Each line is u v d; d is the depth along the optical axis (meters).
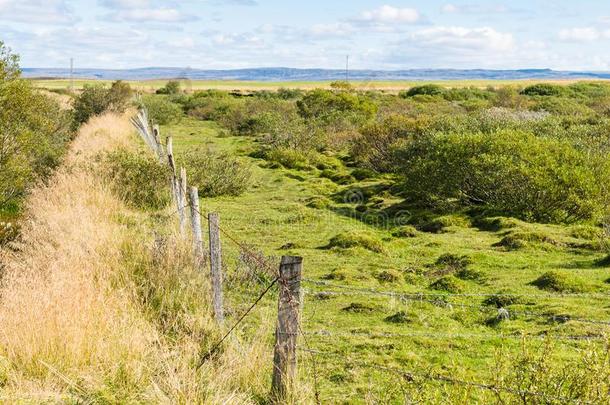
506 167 21.89
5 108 20.44
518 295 13.16
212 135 48.59
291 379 7.29
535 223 20.98
